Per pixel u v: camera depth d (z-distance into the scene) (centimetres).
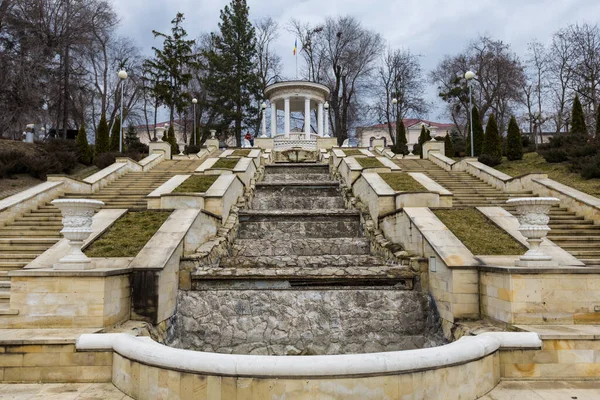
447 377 525
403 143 4172
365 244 1334
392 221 1248
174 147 3706
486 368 579
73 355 633
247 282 968
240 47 5200
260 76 5675
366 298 935
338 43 5584
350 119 5772
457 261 857
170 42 4984
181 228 1027
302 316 916
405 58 5703
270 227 1486
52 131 3859
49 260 874
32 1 3434
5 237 1212
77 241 795
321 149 3212
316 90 3647
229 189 1470
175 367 521
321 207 1792
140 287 816
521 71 5044
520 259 789
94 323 711
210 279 960
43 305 714
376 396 486
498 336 632
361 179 1628
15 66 3275
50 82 3600
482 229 1052
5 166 2148
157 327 809
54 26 3606
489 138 2905
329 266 1157
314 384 481
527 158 2783
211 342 903
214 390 498
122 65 4941
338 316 920
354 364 486
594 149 2197
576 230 1277
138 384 561
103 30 4131
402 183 1516
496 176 1891
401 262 1068
